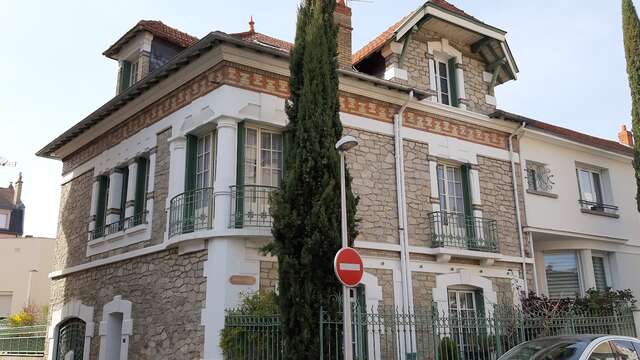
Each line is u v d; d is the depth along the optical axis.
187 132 12.27
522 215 15.48
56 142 16.84
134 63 15.34
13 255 33.66
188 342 10.97
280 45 14.63
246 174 11.59
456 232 14.11
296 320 9.10
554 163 16.83
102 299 14.08
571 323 11.35
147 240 12.77
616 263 17.64
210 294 10.68
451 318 10.78
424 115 14.34
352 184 12.63
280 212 9.57
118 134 14.95
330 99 10.11
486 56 16.05
